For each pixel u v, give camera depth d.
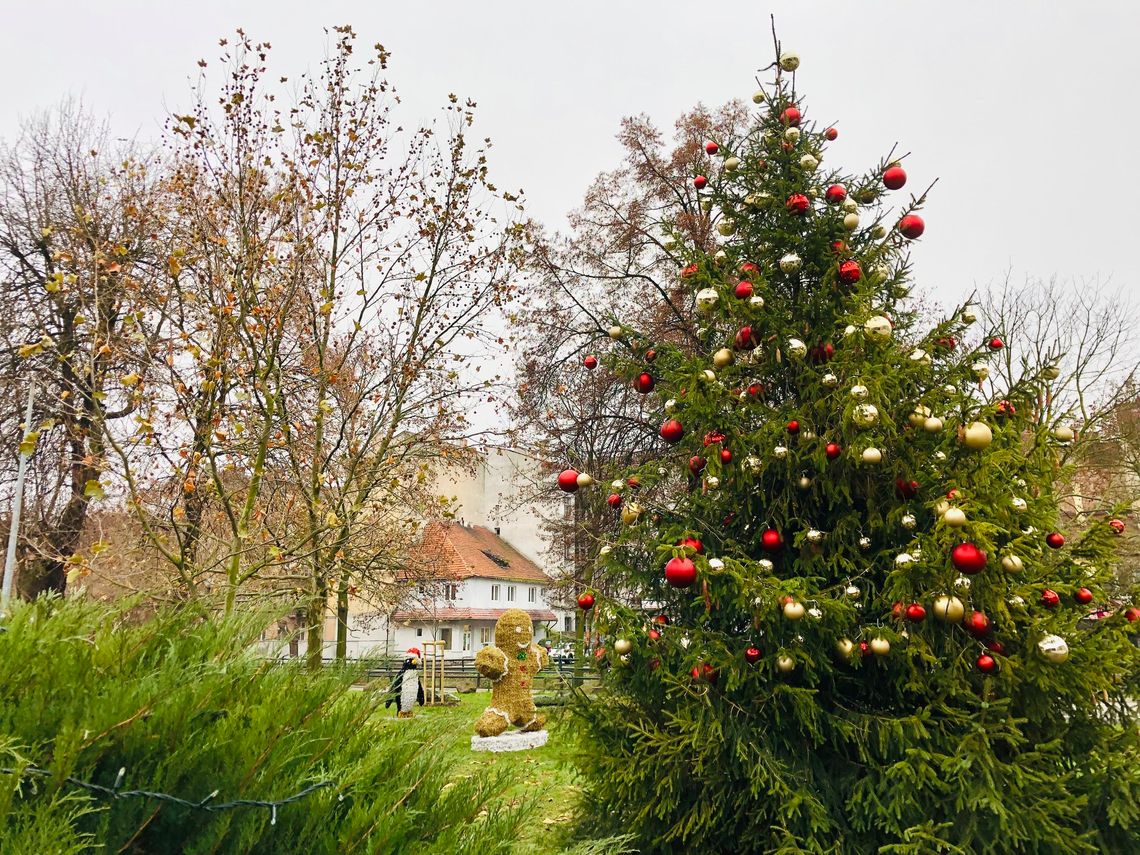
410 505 10.73
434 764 1.87
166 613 1.83
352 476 9.56
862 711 2.88
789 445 3.08
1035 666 2.66
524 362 13.07
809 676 2.76
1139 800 2.66
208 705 1.56
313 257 8.76
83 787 1.27
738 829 2.89
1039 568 2.95
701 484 3.46
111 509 9.15
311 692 1.76
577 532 8.95
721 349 3.31
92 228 9.01
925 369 3.05
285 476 9.57
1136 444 8.20
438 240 10.30
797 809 2.56
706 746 2.77
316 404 9.69
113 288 7.23
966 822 2.55
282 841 1.49
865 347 2.99
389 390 10.14
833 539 3.06
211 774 1.45
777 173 3.52
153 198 10.05
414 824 1.71
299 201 8.68
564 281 13.40
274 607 2.13
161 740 1.42
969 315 3.22
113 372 7.70
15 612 1.55
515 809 1.94
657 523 3.43
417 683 11.73
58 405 8.27
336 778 1.63
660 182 13.62
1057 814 2.51
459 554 34.53
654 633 3.09
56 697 1.42
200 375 7.61
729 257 3.46
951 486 2.79
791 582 2.71
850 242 3.36
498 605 36.38
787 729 2.88
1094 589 2.90
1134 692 2.90
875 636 2.72
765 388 3.34
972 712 2.74
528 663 10.06
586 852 2.26
